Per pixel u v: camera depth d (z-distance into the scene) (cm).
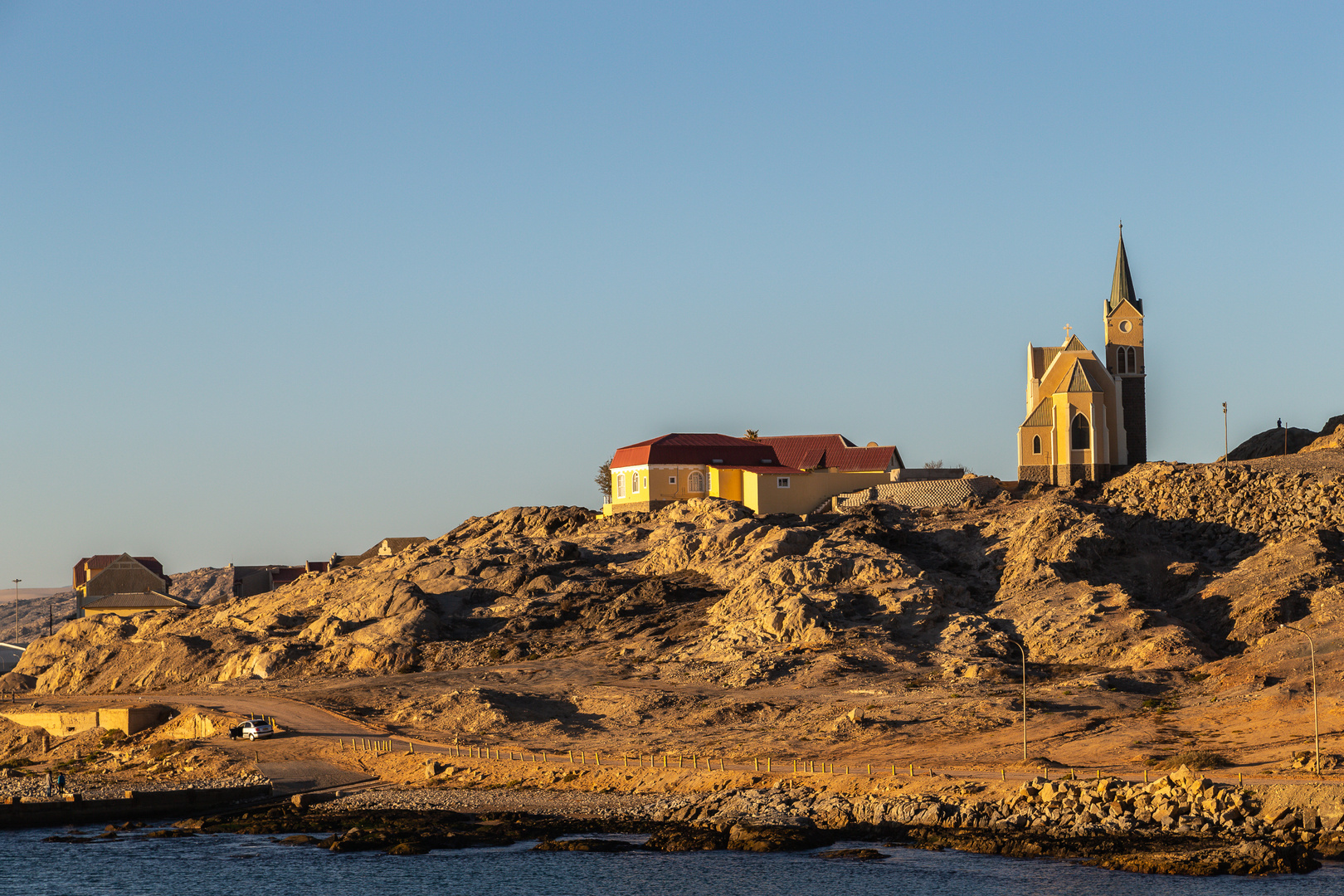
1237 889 9825
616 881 11069
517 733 17012
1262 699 15175
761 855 11606
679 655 19738
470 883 11262
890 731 15475
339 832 13288
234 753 16550
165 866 12200
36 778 16662
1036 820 11850
